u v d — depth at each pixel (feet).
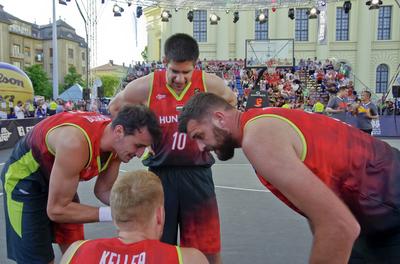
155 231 4.96
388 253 5.71
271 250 11.59
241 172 25.54
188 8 68.23
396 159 5.55
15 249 7.81
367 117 35.70
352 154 5.22
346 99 38.22
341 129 5.40
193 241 8.74
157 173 8.75
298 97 70.69
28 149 7.42
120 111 6.72
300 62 93.56
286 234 13.01
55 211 6.77
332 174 5.16
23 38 224.53
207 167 8.87
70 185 6.72
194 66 8.63
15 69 59.72
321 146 5.08
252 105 53.31
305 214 5.05
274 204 16.98
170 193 8.64
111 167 7.82
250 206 16.66
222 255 11.23
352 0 110.22
